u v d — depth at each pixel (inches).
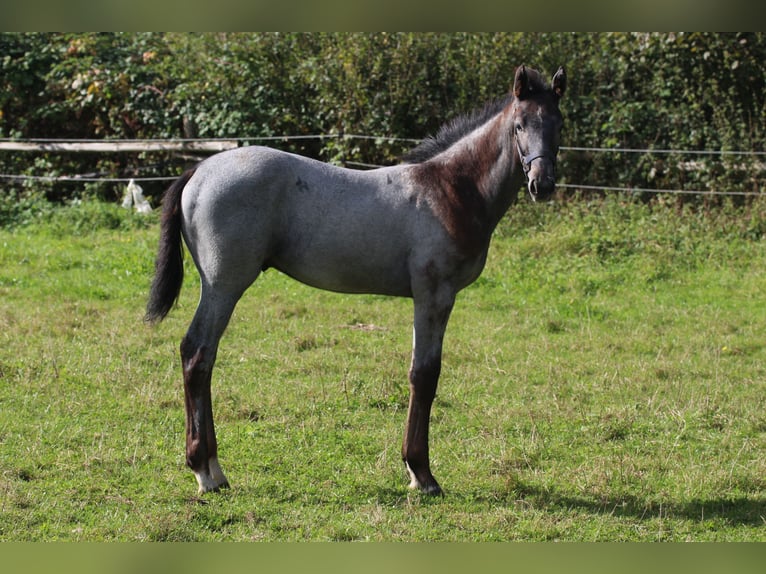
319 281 203.3
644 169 526.6
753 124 529.7
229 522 186.4
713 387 285.1
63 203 569.0
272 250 198.8
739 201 509.7
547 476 215.5
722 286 420.5
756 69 532.4
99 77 577.3
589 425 250.7
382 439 235.9
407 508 193.8
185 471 211.9
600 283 417.7
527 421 253.3
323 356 307.3
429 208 199.6
